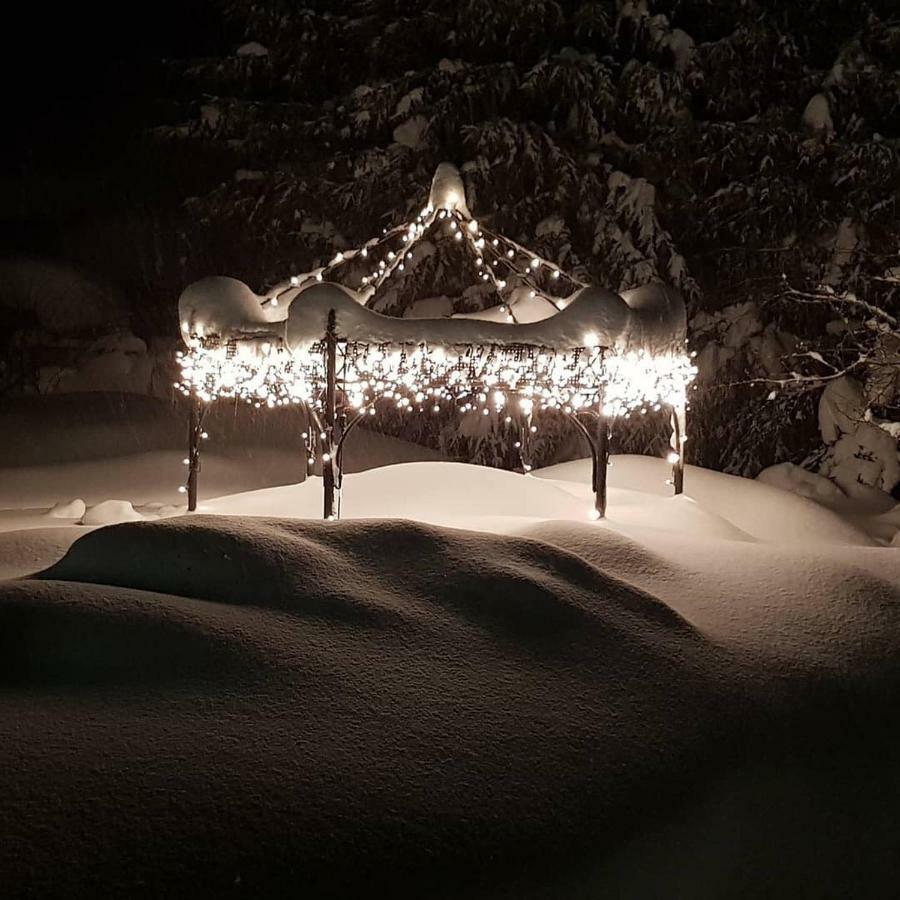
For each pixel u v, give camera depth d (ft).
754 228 51.06
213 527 11.80
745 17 51.72
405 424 53.67
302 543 11.93
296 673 9.20
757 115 52.60
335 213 54.75
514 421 49.98
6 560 15.62
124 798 7.06
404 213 52.54
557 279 49.60
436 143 52.80
